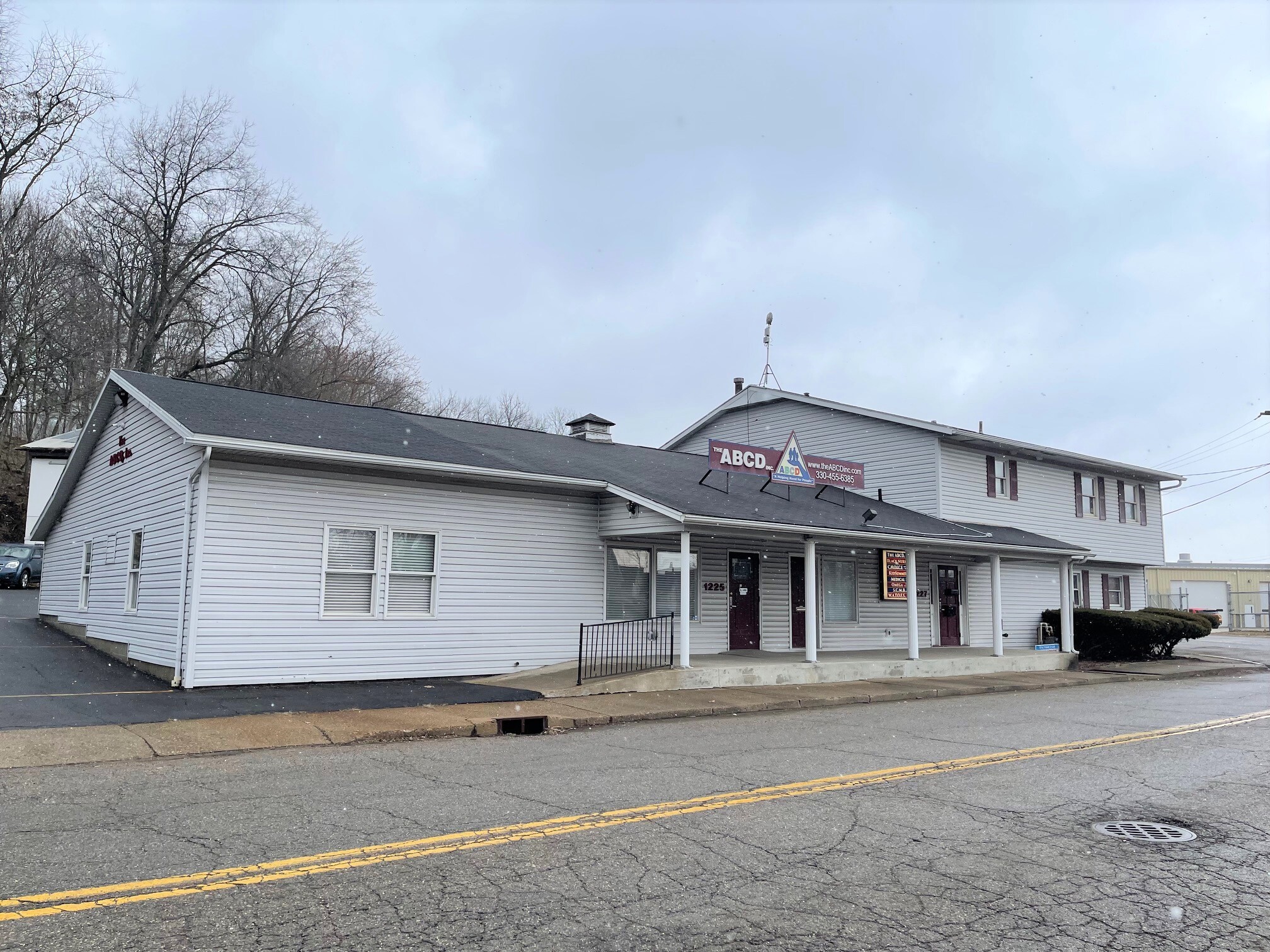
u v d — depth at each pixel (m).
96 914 4.45
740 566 20.06
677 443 31.70
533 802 7.08
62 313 37.22
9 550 31.50
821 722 12.55
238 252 40.84
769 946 4.29
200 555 12.54
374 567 14.17
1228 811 7.29
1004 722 12.71
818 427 27.73
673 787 7.79
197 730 9.79
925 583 24.69
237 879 5.02
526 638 15.82
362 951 4.07
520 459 16.44
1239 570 56.69
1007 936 4.50
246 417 13.94
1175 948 4.40
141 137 38.69
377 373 47.91
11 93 35.31
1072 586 28.56
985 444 25.64
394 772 8.25
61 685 12.21
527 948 4.16
